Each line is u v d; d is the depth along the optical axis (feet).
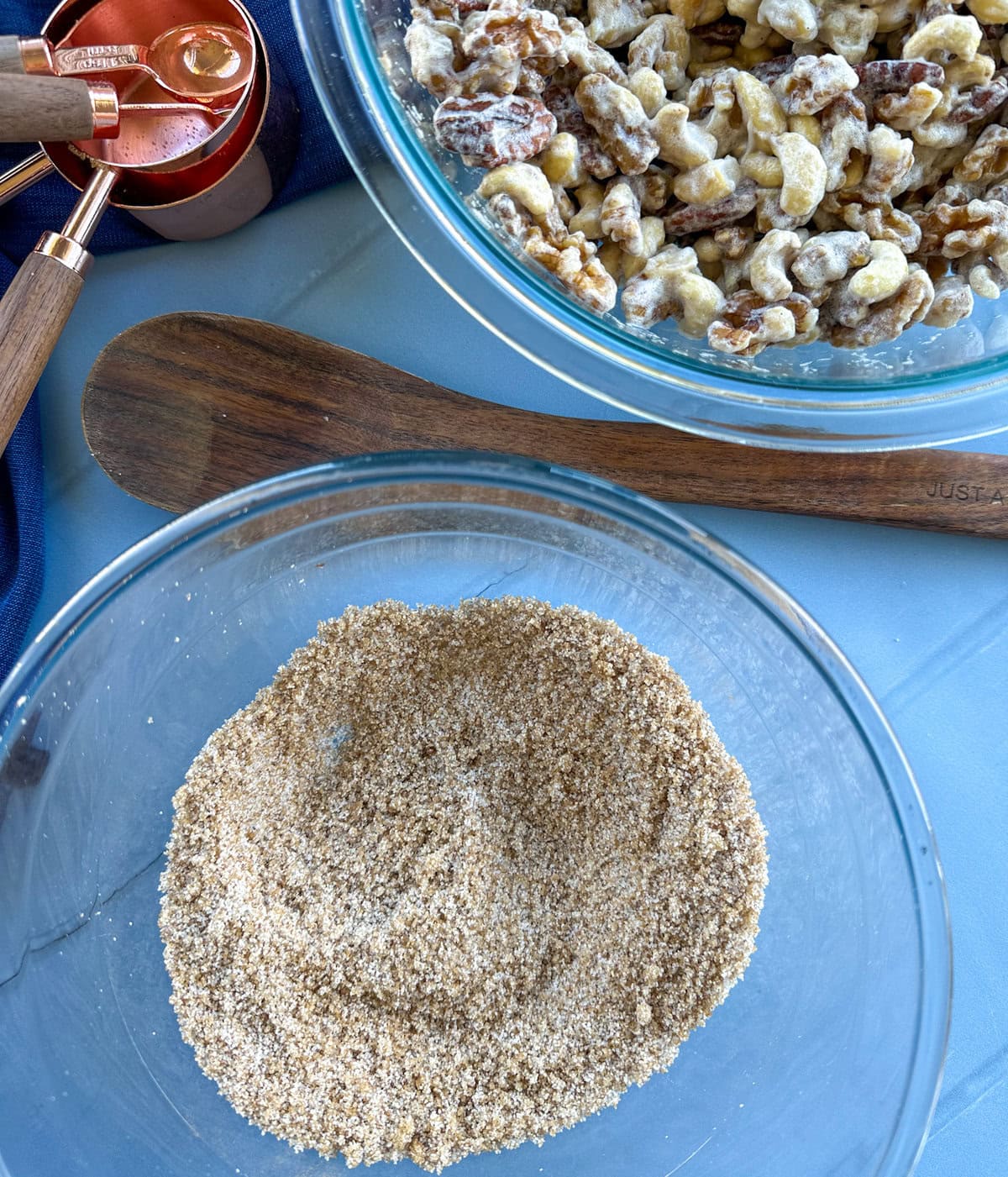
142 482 0.99
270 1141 0.94
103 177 0.86
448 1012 0.93
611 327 0.81
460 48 0.77
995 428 0.83
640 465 1.00
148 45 0.92
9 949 0.96
